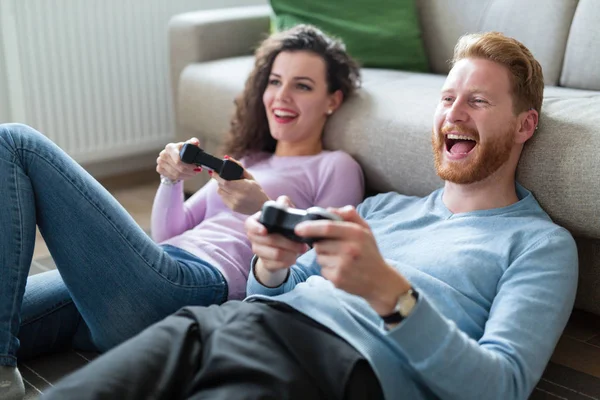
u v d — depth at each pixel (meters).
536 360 1.14
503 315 1.17
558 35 2.00
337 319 1.12
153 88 2.89
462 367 1.03
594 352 1.59
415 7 2.30
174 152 1.56
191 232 1.61
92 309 1.41
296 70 1.76
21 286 1.34
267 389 1.01
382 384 1.04
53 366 1.53
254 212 1.47
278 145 1.84
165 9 2.86
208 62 2.43
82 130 2.73
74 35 2.63
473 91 1.37
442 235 1.37
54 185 1.36
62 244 1.38
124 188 2.81
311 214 1.01
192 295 1.44
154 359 1.02
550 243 1.26
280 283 1.28
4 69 2.53
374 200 1.60
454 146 1.44
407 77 2.11
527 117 1.42
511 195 1.44
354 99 1.87
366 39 2.27
